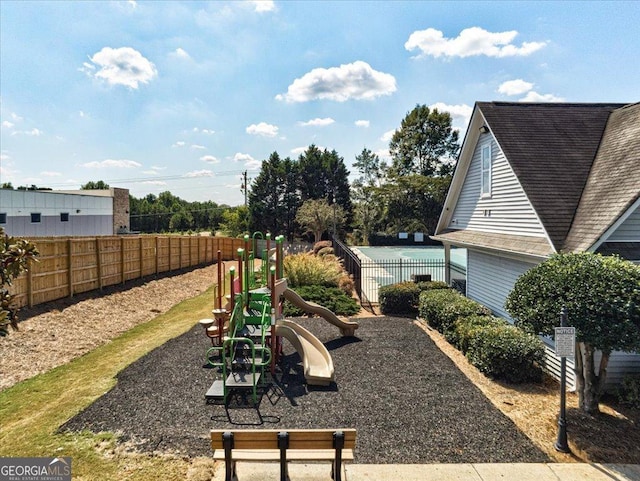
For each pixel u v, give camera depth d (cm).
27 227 2514
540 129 956
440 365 761
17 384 650
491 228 1018
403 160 5203
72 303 1114
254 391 604
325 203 4206
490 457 457
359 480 410
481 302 1133
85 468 420
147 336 962
